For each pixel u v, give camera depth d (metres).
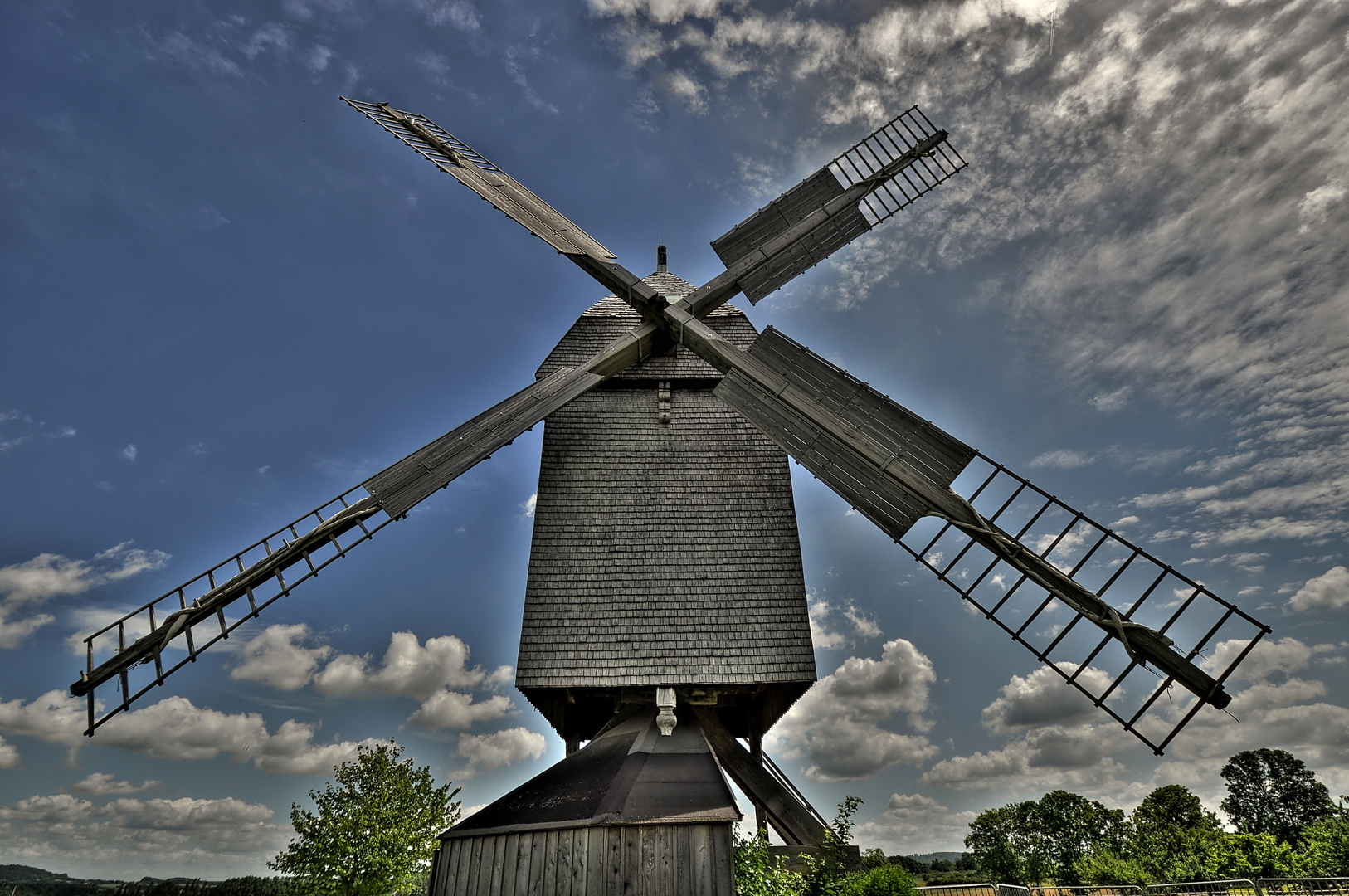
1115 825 57.50
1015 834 62.09
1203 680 8.96
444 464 13.16
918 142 18.06
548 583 14.22
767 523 15.28
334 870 15.62
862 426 13.02
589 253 16.31
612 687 13.16
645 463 15.95
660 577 14.45
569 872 8.94
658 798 9.70
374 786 17.00
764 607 14.17
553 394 14.65
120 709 10.38
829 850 12.62
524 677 13.14
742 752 14.13
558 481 15.55
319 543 12.33
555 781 10.91
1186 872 35.81
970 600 11.13
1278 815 51.19
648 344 16.28
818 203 18.31
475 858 9.10
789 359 14.40
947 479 12.10
